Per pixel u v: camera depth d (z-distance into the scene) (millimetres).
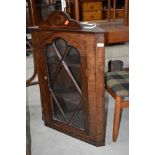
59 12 1390
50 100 1787
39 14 3625
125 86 1553
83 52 1372
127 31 1708
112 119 1956
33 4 2957
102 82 1431
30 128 1877
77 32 1336
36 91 2510
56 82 1710
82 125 1666
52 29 1456
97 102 1479
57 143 1700
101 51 1342
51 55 1629
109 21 2318
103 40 1315
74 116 1698
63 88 1693
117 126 1641
